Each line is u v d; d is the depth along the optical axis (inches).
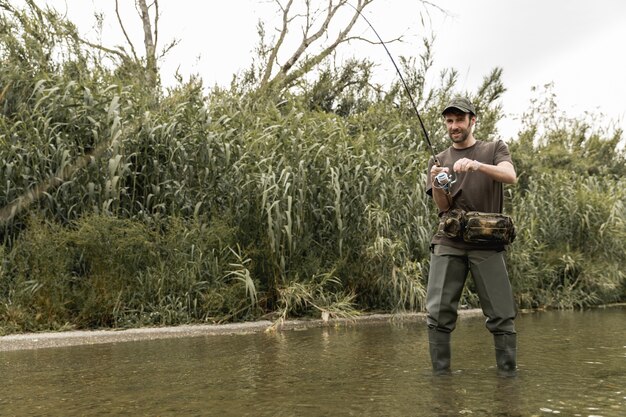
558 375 140.5
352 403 115.4
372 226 282.8
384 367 153.6
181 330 225.8
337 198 269.3
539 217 385.4
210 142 268.8
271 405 114.9
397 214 292.8
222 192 272.8
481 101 441.7
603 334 215.6
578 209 392.8
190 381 138.9
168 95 302.4
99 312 234.7
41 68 293.4
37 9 313.3
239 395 124.0
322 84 478.0
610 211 389.7
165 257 253.6
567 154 574.9
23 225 249.6
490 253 145.6
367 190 287.6
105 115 266.5
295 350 184.4
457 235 144.8
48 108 269.3
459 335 212.5
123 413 111.3
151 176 268.1
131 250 243.1
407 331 232.7
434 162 151.8
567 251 374.6
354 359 166.6
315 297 269.9
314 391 126.4
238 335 224.1
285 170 263.9
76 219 248.5
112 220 240.5
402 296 281.4
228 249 263.1
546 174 419.5
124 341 210.1
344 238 283.9
